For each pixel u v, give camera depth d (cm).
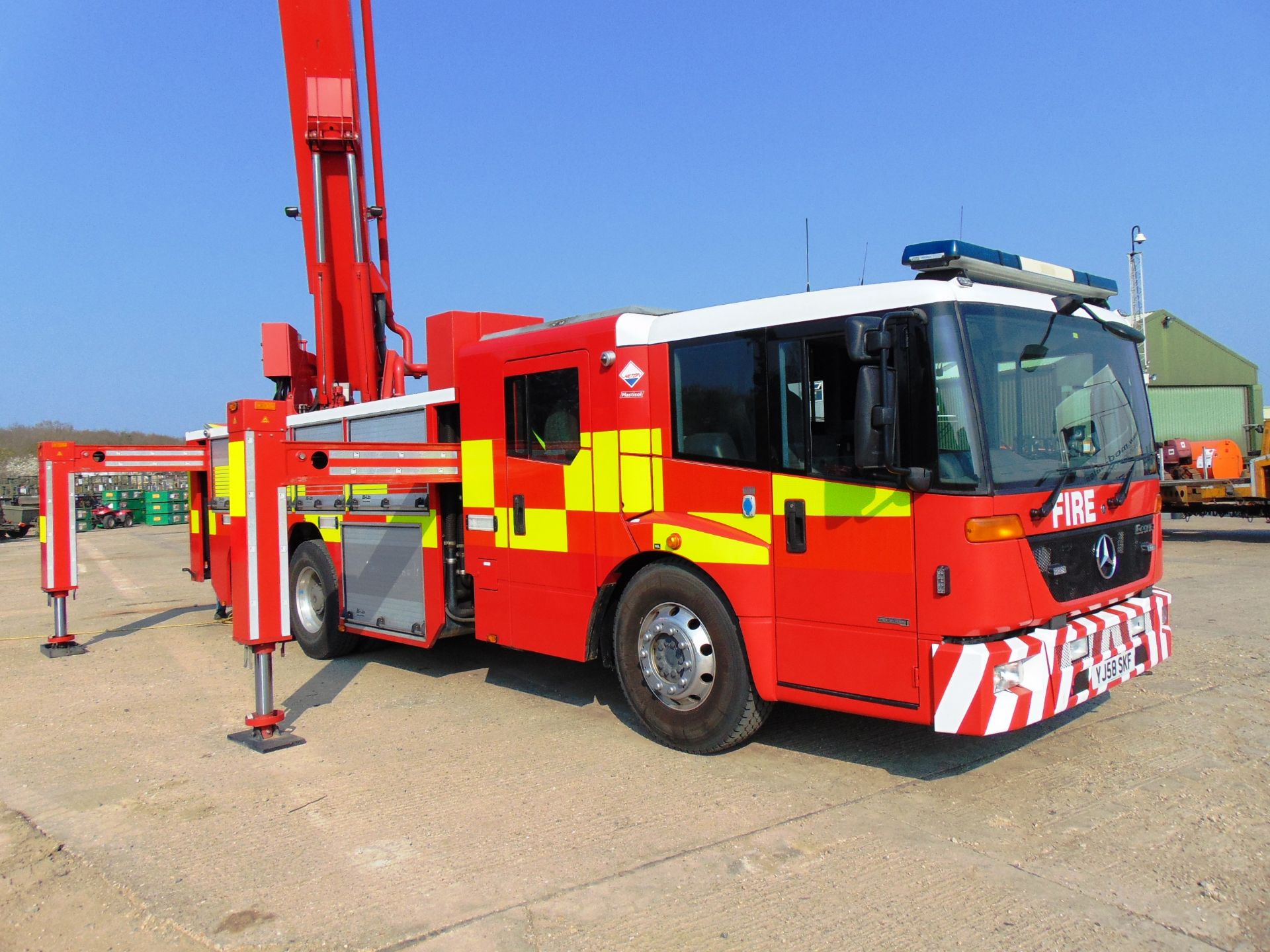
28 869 372
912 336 413
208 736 557
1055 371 460
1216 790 431
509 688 661
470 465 622
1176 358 2766
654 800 434
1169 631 505
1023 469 419
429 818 418
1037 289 497
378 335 1016
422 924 319
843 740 520
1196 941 301
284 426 545
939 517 402
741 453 471
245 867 370
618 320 527
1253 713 551
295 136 976
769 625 462
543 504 569
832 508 437
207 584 1429
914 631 410
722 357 481
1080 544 443
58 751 534
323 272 971
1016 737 515
